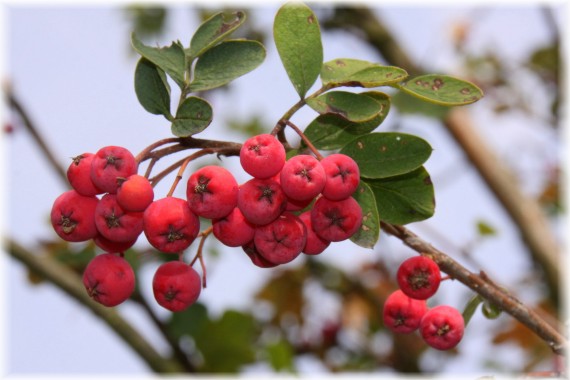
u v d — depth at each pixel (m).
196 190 0.37
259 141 0.37
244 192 0.37
